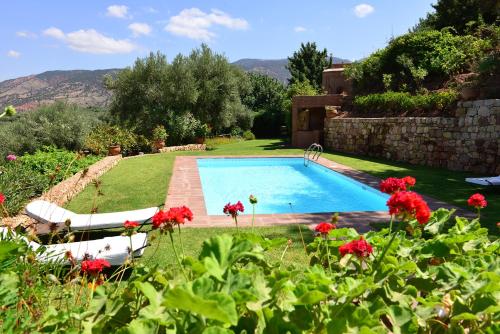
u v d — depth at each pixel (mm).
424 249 2348
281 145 20328
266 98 36438
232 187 11945
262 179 13062
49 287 2602
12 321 1711
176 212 1906
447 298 1866
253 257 2010
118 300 1671
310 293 1407
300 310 1516
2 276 2074
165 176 10641
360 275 1947
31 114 14695
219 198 10633
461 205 7145
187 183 9609
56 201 6391
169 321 1403
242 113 25359
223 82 23141
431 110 13383
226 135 24938
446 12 18500
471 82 12430
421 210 1824
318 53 36906
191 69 22641
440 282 1966
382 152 14914
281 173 14023
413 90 15406
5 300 1927
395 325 1578
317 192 11164
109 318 1614
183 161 14070
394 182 2332
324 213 6672
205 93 22641
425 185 9219
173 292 1070
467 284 1794
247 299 1354
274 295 1562
